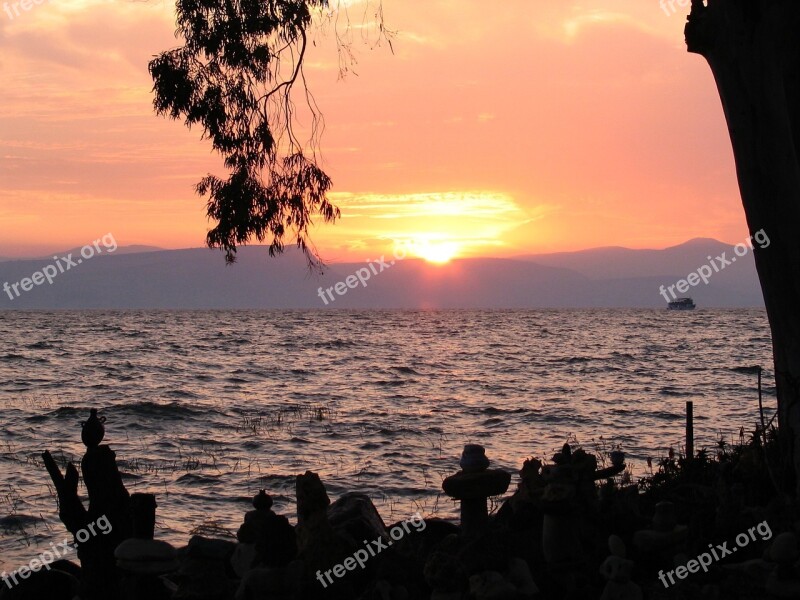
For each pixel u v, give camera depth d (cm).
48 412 3369
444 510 1752
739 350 7994
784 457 1034
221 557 598
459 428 3067
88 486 627
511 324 15588
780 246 1040
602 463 2175
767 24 1027
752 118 1041
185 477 2131
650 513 902
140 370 5653
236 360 6600
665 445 2591
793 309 1041
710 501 915
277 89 1609
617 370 5766
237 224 1597
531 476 777
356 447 2645
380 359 6825
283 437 2852
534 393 4347
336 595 651
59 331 11394
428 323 15988
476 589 579
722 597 693
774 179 1038
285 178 1627
